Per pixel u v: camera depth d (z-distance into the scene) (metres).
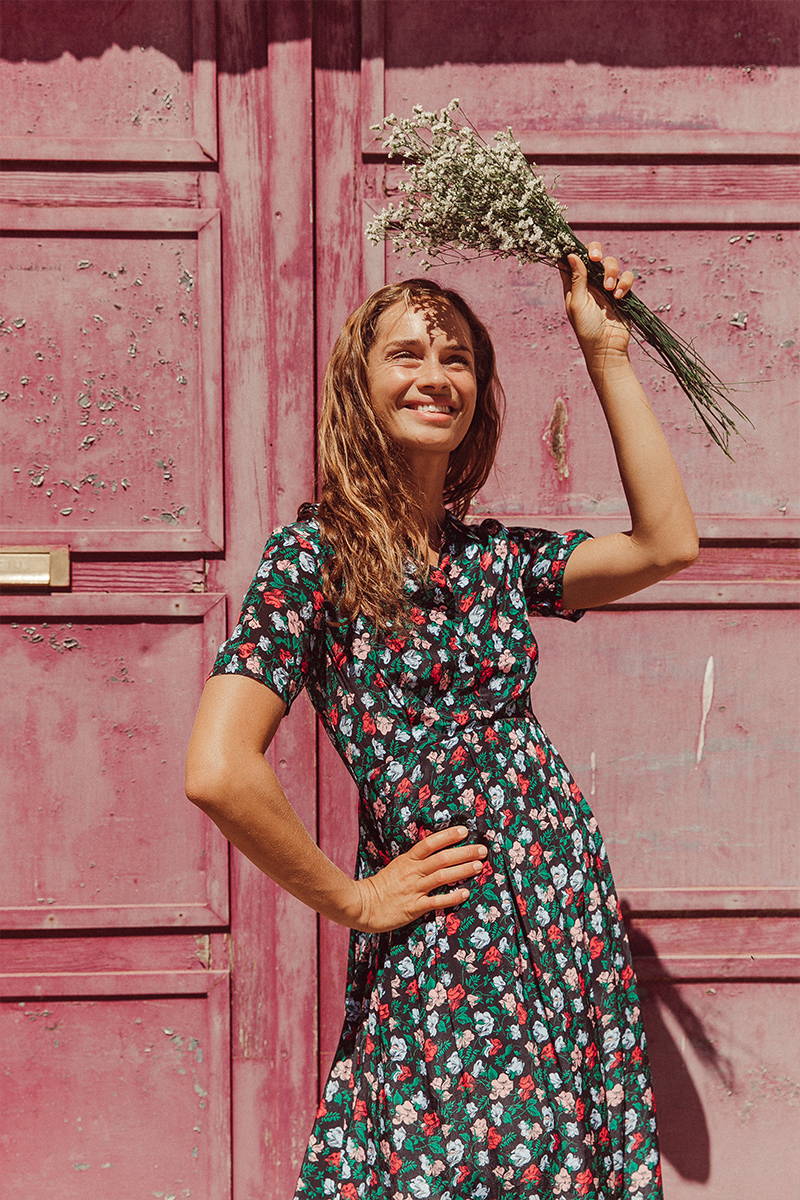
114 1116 2.01
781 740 2.05
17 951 2.00
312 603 1.31
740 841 2.05
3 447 1.98
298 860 1.24
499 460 2.03
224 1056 2.02
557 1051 1.30
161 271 1.99
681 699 2.05
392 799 1.32
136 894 2.01
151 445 2.00
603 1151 1.35
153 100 1.98
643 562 1.45
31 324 1.98
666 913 2.05
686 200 2.02
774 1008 2.06
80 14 1.96
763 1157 2.05
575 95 2.01
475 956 1.29
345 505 1.38
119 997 2.01
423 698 1.34
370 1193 1.32
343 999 2.03
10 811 1.99
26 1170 2.00
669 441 2.04
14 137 1.96
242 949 2.01
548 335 2.02
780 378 2.04
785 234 2.03
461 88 2.00
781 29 2.01
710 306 2.03
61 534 1.99
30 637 1.99
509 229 1.41
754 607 2.05
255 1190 2.02
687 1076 2.05
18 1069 2.00
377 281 2.00
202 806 1.20
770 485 2.04
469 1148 1.25
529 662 1.42
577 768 2.04
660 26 2.01
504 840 1.32
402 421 1.39
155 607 2.00
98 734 2.00
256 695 1.23
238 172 1.98
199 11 1.96
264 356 1.99
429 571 1.38
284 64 1.96
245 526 2.00
